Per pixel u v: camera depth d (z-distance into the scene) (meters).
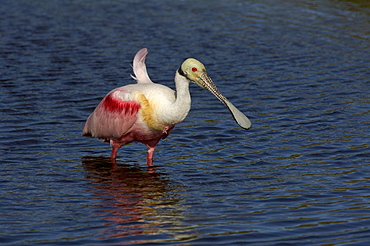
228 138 15.45
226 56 23.73
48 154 14.26
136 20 29.98
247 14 31.62
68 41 25.69
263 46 25.30
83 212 11.03
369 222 10.40
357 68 22.09
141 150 14.84
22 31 27.31
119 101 13.54
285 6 33.62
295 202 11.41
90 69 21.67
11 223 10.49
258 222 10.51
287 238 9.84
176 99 12.95
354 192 11.84
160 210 11.12
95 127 14.18
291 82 20.44
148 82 14.25
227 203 11.44
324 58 23.48
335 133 15.59
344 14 31.42
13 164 13.54
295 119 16.81
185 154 14.41
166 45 25.23
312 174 12.92
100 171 13.30
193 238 9.89
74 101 18.22
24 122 16.33
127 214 10.95
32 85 19.66
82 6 33.53
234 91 19.48
